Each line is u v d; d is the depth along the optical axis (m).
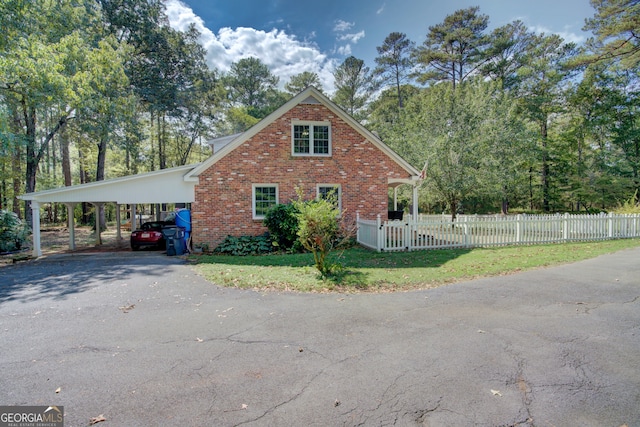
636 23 19.48
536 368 3.51
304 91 13.63
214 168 13.17
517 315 5.09
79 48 16.64
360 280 7.35
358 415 2.80
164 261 10.84
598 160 28.75
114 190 12.65
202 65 32.00
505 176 20.92
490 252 11.01
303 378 3.40
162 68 27.62
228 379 3.41
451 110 20.86
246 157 13.39
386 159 14.45
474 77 27.91
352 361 3.74
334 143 14.02
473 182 19.11
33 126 19.84
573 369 3.48
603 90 28.14
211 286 7.28
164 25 28.16
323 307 5.66
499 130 20.53
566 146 29.70
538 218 13.02
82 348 4.21
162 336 4.55
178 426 2.70
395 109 38.19
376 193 14.38
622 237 14.04
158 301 6.23
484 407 2.87
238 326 4.87
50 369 3.67
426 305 5.66
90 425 2.73
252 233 13.48
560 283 6.87
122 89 22.47
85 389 3.27
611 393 3.04
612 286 6.58
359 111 41.12
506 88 30.48
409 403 2.95
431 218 18.75
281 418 2.77
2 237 13.86
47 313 5.61
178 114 30.95
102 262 10.74
